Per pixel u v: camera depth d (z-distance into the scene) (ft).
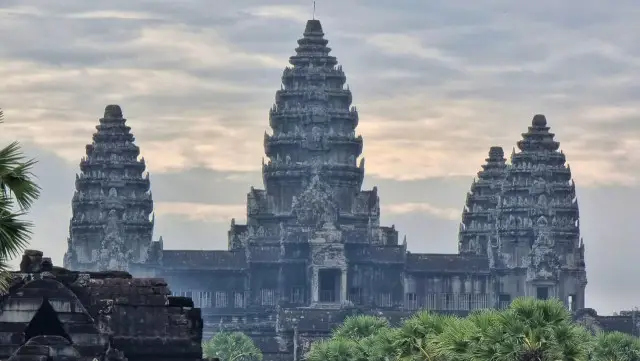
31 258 504.02
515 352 511.81
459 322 549.54
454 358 522.88
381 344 634.84
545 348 513.04
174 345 509.76
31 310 496.23
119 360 498.69
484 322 523.70
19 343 493.36
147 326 510.17
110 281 513.86
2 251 359.05
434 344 576.20
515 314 520.42
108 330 501.15
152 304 511.81
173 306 519.19
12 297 496.23
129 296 510.99
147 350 508.53
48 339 489.26
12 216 360.07
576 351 514.68
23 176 362.94
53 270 511.40
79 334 498.28
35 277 499.92
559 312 520.42
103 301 507.71
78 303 499.92
